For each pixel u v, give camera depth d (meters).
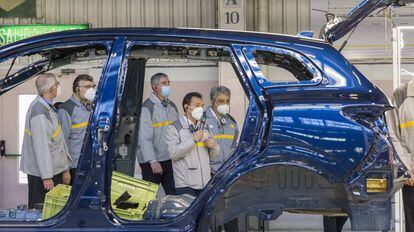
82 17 10.62
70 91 10.57
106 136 4.08
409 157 6.01
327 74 4.15
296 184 4.26
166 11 10.57
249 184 4.27
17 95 10.88
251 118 4.10
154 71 10.53
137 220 4.08
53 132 5.85
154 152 6.55
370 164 4.03
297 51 4.20
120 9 10.60
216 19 10.48
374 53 10.19
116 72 4.15
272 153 4.04
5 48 4.28
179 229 4.03
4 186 10.90
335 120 4.04
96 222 4.03
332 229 5.07
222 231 5.06
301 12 10.38
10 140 10.90
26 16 10.66
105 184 4.06
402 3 4.55
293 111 4.05
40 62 4.89
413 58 10.12
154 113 6.55
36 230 4.04
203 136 5.80
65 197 4.57
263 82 4.12
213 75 10.50
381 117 4.12
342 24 4.47
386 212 4.09
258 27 10.43
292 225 10.13
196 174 5.89
